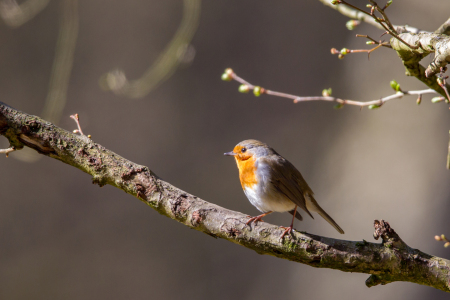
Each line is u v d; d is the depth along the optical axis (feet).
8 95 38.52
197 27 42.50
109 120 40.83
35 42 39.24
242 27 43.78
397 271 12.10
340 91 44.19
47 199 39.09
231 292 39.99
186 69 42.57
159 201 12.89
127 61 41.34
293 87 44.21
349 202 42.32
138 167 13.03
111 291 38.50
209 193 41.81
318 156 43.88
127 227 40.11
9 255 37.22
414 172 41.68
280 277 40.68
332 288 39.96
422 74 14.82
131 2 41.27
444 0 41.83
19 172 38.47
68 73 36.40
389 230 12.22
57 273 37.81
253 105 43.86
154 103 41.86
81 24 40.27
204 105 43.06
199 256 40.68
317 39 44.52
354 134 43.68
